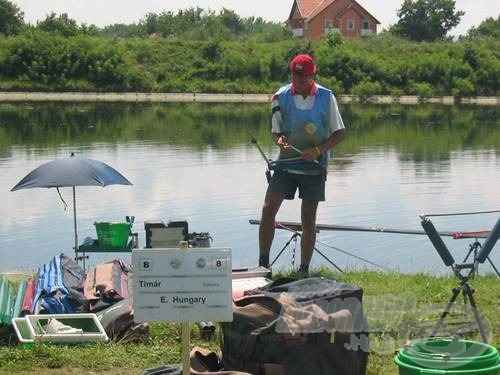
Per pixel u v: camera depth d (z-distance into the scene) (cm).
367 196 1797
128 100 5788
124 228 1027
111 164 2269
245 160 2395
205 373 532
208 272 481
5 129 3328
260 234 901
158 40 6694
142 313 482
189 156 2486
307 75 865
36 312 706
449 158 2530
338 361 546
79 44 6256
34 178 957
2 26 7431
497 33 8725
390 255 1275
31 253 1282
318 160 882
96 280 748
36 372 621
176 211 1617
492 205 1712
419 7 8988
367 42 6838
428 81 6456
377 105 5741
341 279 905
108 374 621
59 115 4203
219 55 6556
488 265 1199
